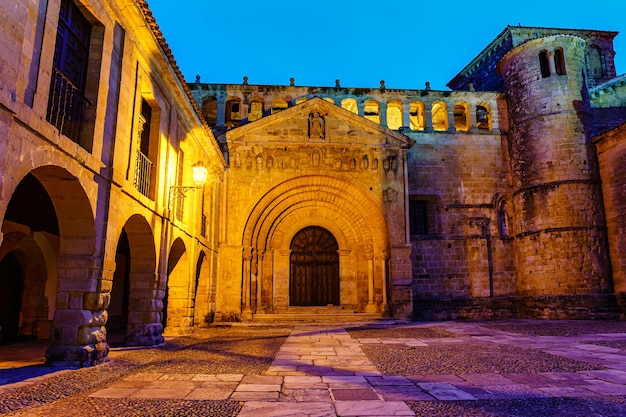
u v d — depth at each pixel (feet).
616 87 91.86
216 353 36.78
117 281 62.34
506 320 76.07
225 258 71.56
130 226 38.75
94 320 28.76
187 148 54.19
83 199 27.84
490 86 108.68
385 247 75.31
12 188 20.34
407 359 33.73
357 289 77.66
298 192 77.41
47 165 23.54
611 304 72.74
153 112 42.14
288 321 69.67
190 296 52.29
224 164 72.79
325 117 77.82
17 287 47.44
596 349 38.37
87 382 23.97
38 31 22.95
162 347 38.63
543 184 79.41
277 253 79.25
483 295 83.10
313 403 20.58
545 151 80.07
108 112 31.40
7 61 19.95
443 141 88.53
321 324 66.80
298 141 76.79
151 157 41.32
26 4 21.59
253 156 76.02
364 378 26.48
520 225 83.61
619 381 25.39
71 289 28.25
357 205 77.71
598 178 78.33
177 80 44.11
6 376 24.29
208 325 63.46
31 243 47.11
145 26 35.19
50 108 27.27
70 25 28.43
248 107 87.81
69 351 27.66
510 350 38.32
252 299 73.56
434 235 84.94
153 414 18.62
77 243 28.53
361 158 76.95
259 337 50.08
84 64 30.09
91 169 28.07
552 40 83.30
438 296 82.79
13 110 20.06
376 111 98.99
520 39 102.94
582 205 76.54
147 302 39.52
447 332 55.26
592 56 108.47
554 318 74.54
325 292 80.33
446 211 86.02
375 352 37.68
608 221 76.48
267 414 18.75
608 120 90.33
